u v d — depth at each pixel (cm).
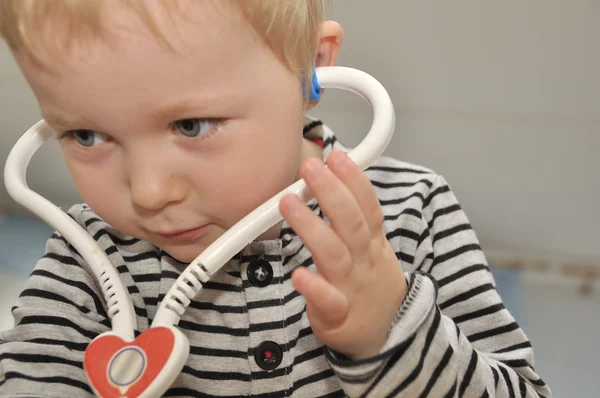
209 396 53
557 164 114
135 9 38
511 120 111
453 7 103
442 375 45
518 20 102
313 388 53
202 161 43
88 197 47
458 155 115
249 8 42
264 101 44
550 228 121
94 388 39
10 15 41
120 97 40
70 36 39
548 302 120
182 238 47
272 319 52
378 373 44
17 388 47
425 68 107
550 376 106
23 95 117
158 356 40
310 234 41
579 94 106
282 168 46
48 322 52
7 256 120
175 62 39
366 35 106
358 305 43
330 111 115
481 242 125
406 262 60
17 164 53
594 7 99
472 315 60
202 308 54
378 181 66
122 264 58
